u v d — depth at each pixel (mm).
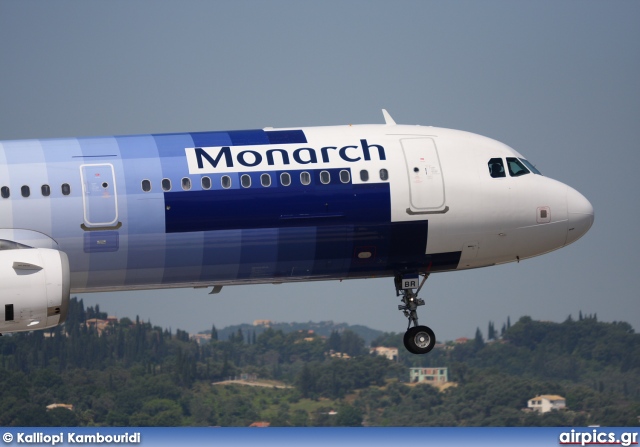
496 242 132250
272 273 129000
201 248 124625
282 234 125562
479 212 130250
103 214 122062
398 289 135625
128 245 123188
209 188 123750
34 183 121500
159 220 122938
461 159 131250
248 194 124375
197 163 124625
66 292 118688
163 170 123750
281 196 124938
